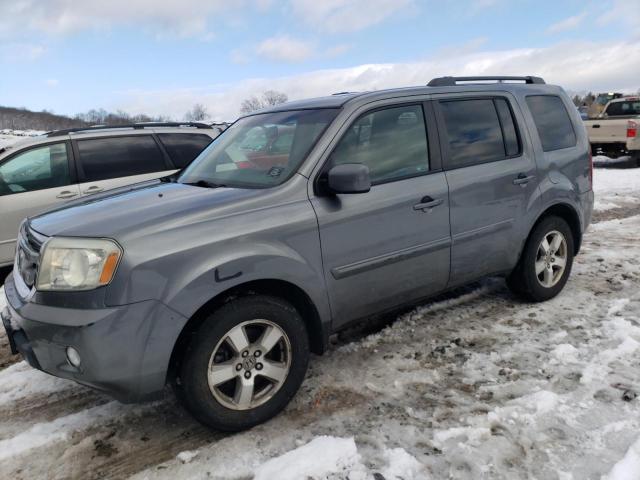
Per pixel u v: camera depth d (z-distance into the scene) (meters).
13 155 6.23
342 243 3.20
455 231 3.77
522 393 3.14
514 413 2.93
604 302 4.51
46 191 6.29
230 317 2.78
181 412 3.18
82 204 3.34
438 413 2.99
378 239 3.36
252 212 2.94
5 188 6.12
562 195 4.48
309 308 3.18
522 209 4.19
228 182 3.42
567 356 3.55
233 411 2.85
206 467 2.65
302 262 3.02
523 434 2.75
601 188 11.09
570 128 4.75
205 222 2.80
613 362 3.43
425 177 3.62
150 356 2.60
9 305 2.94
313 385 3.38
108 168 6.67
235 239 2.81
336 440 2.76
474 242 3.91
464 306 4.57
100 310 2.51
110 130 6.86
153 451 2.81
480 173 3.90
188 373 2.72
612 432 2.73
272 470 2.57
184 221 2.76
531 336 3.91
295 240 3.01
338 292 3.24
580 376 3.29
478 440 2.73
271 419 3.04
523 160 4.22
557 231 4.55
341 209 3.19
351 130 3.37
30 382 3.62
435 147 3.72
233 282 2.77
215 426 2.83
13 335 2.81
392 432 2.84
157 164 6.97
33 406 3.31
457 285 3.97
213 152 4.06
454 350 3.75
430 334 4.04
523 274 4.38
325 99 3.74
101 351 2.50
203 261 2.70
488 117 4.11
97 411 3.22
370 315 3.53
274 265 2.90
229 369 2.84
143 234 2.63
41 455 2.82
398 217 3.44
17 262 3.20
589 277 5.20
